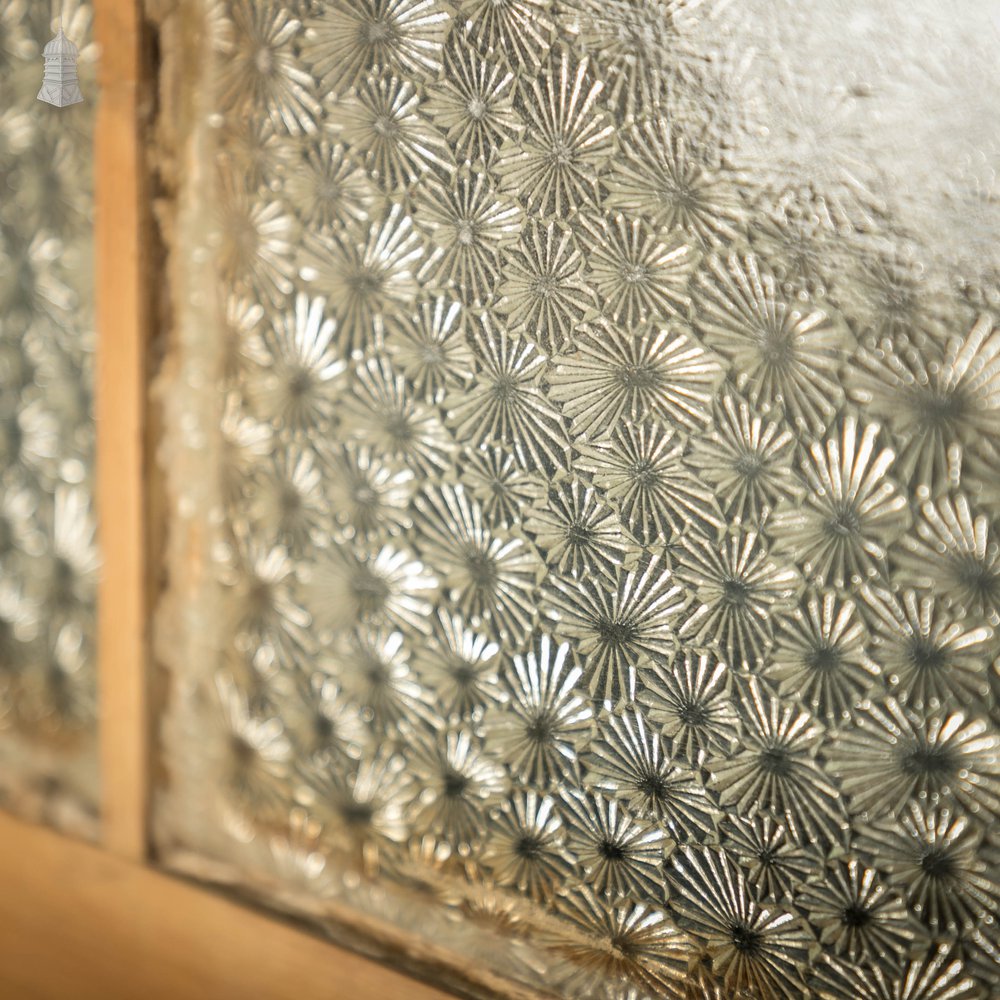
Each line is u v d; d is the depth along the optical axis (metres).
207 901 0.23
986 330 0.17
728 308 0.19
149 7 0.21
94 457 0.23
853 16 0.18
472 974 0.22
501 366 0.20
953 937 0.19
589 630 0.20
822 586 0.19
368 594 0.22
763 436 0.19
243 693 0.23
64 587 0.24
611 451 0.20
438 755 0.22
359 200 0.21
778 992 0.20
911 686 0.18
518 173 0.20
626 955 0.21
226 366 0.22
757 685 0.19
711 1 0.18
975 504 0.18
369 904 0.22
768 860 0.20
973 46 0.17
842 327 0.18
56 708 0.25
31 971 0.25
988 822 0.18
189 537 0.23
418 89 0.20
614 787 0.20
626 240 0.19
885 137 0.18
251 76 0.21
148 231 0.22
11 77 0.23
